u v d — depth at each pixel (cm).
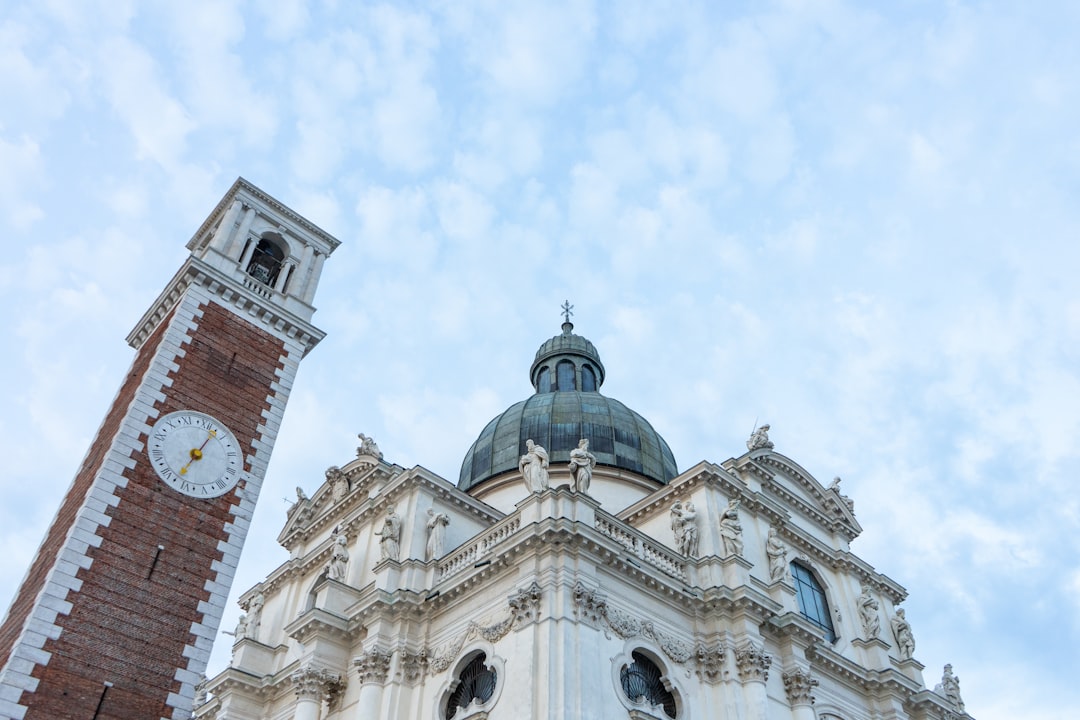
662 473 5012
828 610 4191
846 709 3762
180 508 3653
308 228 5222
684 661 3175
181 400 3922
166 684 3269
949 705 4144
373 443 4472
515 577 3100
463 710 2973
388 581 3466
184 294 4272
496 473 4903
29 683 2966
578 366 6178
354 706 3331
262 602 4300
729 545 3584
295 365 4503
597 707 2730
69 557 3259
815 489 4644
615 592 3123
